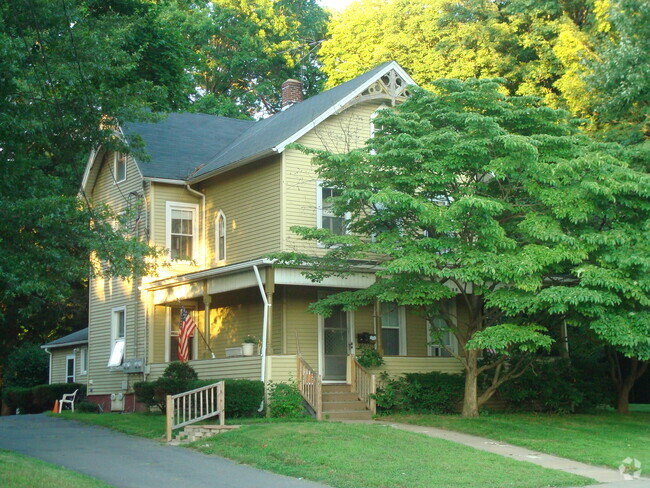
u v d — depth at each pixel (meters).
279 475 14.01
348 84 26.33
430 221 18.14
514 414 22.56
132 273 17.62
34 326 33.19
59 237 15.98
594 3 29.09
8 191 16.11
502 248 18.66
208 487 12.98
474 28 35.31
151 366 25.58
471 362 21.30
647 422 22.27
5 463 13.63
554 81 34.94
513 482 13.25
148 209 26.39
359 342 24.34
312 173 24.19
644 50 24.14
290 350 23.11
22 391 33.91
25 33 17.02
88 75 17.67
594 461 15.53
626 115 26.08
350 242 19.06
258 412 20.73
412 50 37.97
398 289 19.16
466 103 19.92
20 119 16.14
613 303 17.23
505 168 18.16
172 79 29.02
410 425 19.75
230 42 49.00
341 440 16.12
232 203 25.73
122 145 19.36
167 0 31.86
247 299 24.81
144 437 18.80
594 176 18.22
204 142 29.98
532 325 18.48
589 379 24.89
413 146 18.95
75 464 15.12
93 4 25.09
